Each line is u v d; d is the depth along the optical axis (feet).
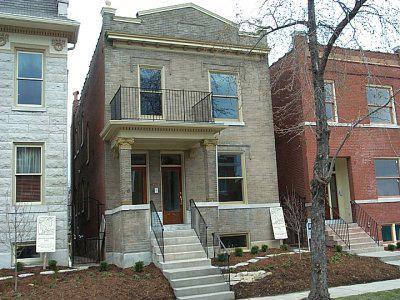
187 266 45.68
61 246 51.88
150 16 59.16
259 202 61.41
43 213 51.70
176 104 58.29
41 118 53.31
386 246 64.08
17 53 53.93
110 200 54.80
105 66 56.13
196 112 58.39
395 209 68.90
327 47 35.96
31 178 52.44
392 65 72.74
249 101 63.21
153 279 43.16
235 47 61.98
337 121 67.05
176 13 60.64
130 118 55.36
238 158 62.08
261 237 60.39
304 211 63.26
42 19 53.16
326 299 33.12
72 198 97.19
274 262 48.42
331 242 58.95
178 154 59.36
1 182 50.60
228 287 41.32
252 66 64.08
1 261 49.03
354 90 69.10
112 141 54.29
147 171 57.16
